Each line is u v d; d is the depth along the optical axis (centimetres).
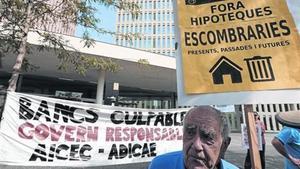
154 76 2408
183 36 339
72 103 668
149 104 3603
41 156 609
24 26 716
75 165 649
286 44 300
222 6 331
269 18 311
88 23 734
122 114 738
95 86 2858
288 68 294
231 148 1539
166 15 10394
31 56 1853
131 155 732
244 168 880
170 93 3350
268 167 978
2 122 573
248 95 300
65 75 2370
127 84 2783
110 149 704
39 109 622
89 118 688
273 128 3881
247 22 318
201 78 322
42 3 715
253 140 289
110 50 1856
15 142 582
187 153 118
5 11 696
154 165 147
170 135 797
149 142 763
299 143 325
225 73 314
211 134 114
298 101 283
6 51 805
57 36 809
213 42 327
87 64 750
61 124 646
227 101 307
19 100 600
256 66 304
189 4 346
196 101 318
